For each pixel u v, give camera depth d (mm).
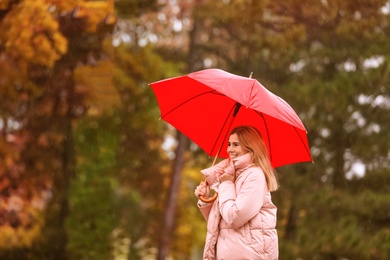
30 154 35719
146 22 40219
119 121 37344
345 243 32125
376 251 32125
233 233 7191
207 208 7574
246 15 37500
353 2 36562
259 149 7344
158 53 42000
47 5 29219
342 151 35312
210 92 8461
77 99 35906
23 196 35750
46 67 35031
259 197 7160
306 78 36438
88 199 32156
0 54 32000
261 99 7445
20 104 35938
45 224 33469
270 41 36938
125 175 39281
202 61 42531
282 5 37656
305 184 34844
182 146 38812
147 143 39531
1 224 34219
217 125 8516
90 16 31438
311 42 38031
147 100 37562
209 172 7609
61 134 35562
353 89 34531
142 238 38906
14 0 29531
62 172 35281
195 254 41625
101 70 35312
